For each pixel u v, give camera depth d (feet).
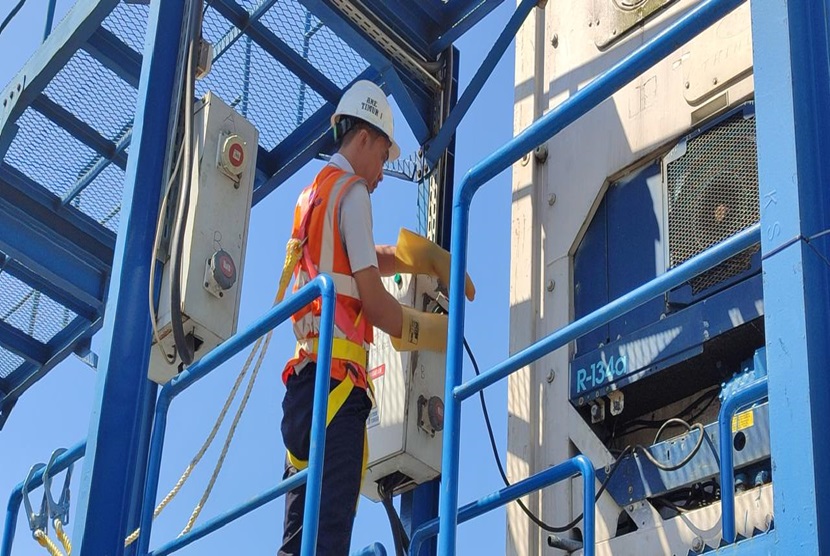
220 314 17.90
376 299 16.49
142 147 18.47
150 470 15.84
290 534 16.14
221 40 24.08
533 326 19.79
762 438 15.62
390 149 18.81
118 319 17.29
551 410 18.93
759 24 11.10
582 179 19.93
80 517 16.12
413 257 19.80
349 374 16.15
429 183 24.07
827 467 9.47
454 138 24.53
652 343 17.62
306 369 16.35
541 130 13.32
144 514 15.62
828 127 10.65
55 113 24.49
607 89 12.62
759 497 15.55
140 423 16.92
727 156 17.80
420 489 21.39
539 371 19.35
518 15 21.42
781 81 10.75
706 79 18.40
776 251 10.32
